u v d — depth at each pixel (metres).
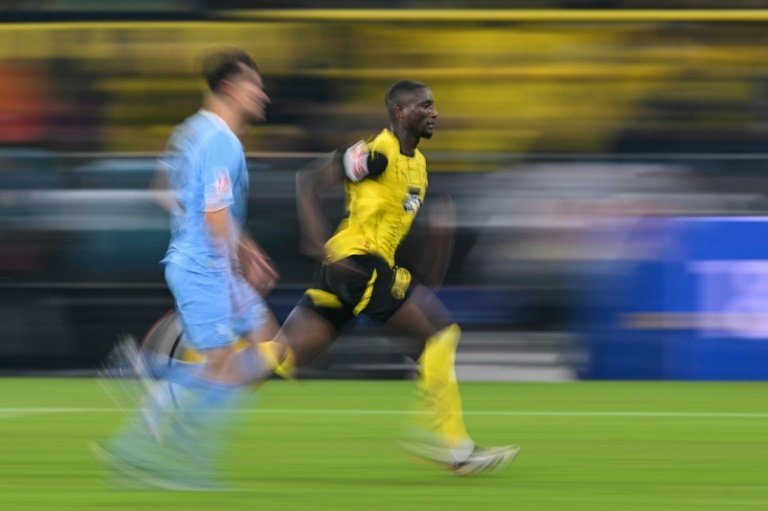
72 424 26.98
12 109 35.09
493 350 35.22
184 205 17.84
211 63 18.05
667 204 34.88
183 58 34.69
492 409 29.75
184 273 17.75
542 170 34.72
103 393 32.56
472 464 20.14
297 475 20.61
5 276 35.72
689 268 34.91
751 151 34.47
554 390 33.38
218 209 17.47
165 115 34.88
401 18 34.22
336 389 33.62
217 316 17.78
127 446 18.70
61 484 19.62
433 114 20.03
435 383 20.16
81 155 35.19
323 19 34.28
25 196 35.44
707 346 34.97
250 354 18.77
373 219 20.16
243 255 18.33
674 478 20.50
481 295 35.03
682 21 34.25
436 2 34.22
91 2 34.75
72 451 23.23
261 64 34.41
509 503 18.16
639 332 35.09
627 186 34.75
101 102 35.03
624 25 34.25
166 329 18.95
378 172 19.95
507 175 34.75
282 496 18.58
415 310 20.23
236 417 26.95
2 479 20.14
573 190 34.78
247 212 34.66
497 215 34.78
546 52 34.38
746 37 34.19
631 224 34.94
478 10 34.16
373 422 27.41
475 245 34.88
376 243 20.22
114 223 35.41
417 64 34.34
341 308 20.31
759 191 34.66
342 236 20.31
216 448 19.80
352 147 20.12
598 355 35.25
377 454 22.94
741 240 34.78
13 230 35.59
